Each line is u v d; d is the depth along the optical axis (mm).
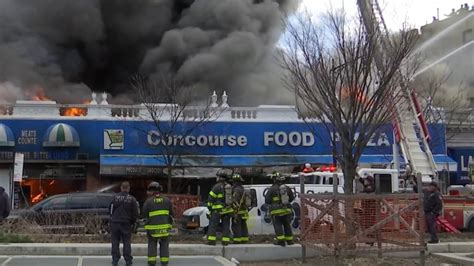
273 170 24156
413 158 17562
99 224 13969
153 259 9859
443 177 23234
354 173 12719
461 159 27125
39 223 14297
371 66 13023
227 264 10109
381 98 13039
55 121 23562
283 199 11633
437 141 25172
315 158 24391
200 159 24031
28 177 23562
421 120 18109
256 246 11398
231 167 24094
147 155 23828
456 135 27750
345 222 9875
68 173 23891
